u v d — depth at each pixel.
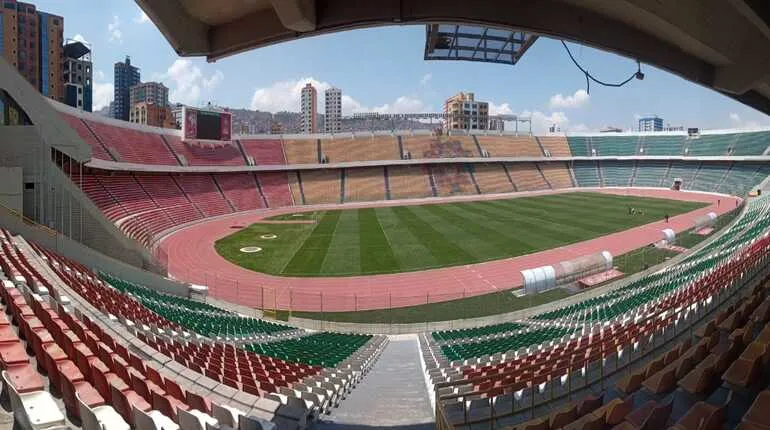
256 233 48.19
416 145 88.62
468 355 15.70
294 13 5.86
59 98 100.31
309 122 186.00
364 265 34.59
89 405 5.90
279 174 76.00
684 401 7.63
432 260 35.62
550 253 37.41
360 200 75.75
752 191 68.62
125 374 7.39
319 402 9.87
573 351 12.36
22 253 16.56
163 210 52.00
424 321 23.66
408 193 79.19
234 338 17.52
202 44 6.67
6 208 20.31
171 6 5.96
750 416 5.62
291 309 25.95
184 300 24.48
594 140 99.12
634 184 89.81
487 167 89.62
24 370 6.14
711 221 42.50
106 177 50.78
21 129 23.09
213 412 7.25
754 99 11.59
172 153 62.88
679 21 6.98
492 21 6.65
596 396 8.17
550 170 93.69
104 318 13.27
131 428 5.88
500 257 36.31
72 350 7.59
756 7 5.17
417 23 6.55
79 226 25.48
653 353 12.02
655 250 36.41
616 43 7.43
